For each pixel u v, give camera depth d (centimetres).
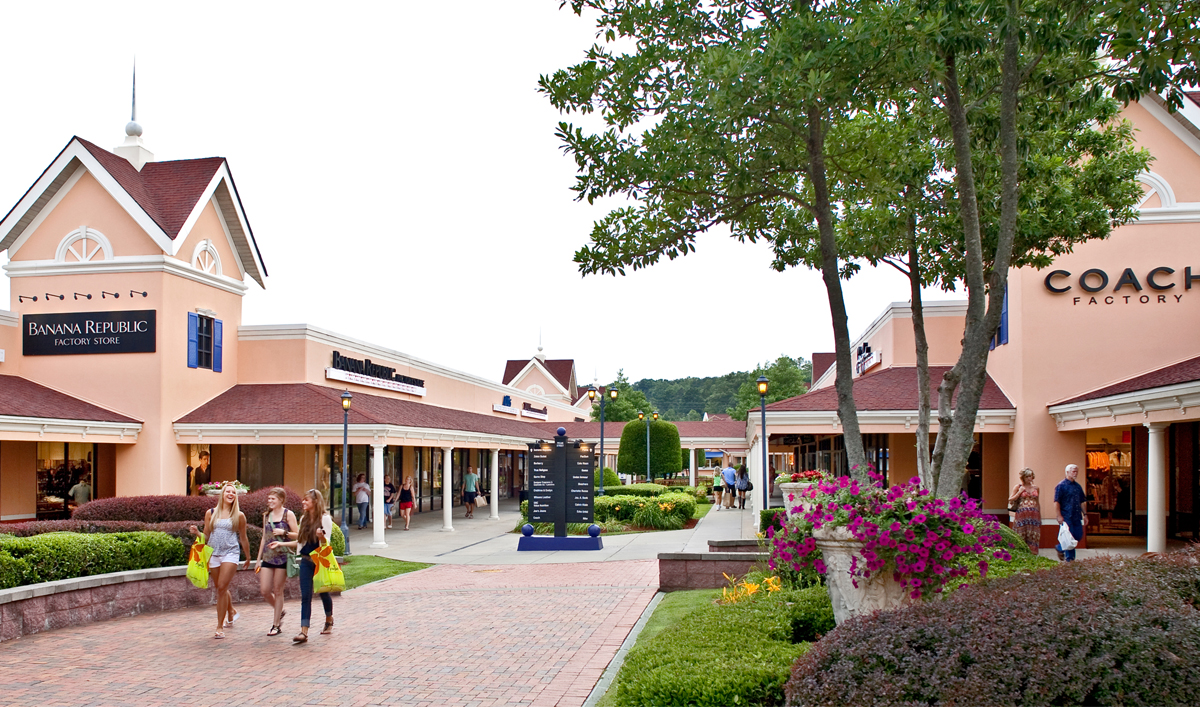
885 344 2436
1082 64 919
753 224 1145
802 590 905
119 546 1184
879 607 665
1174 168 1883
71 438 2075
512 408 4922
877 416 1984
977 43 816
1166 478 1964
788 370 7388
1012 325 1988
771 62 812
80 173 2388
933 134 1110
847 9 861
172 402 2348
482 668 843
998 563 926
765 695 580
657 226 1027
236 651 928
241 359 2684
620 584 1393
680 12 938
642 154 956
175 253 2348
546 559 1808
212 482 2589
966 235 850
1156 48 795
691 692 583
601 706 697
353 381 2897
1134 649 457
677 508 2483
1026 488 1353
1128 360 1869
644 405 8319
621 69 940
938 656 478
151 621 1120
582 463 2017
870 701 469
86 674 828
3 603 982
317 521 991
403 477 3241
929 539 639
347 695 750
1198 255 1859
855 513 680
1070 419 1814
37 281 2388
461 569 1683
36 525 1334
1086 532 1870
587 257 1032
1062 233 1224
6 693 762
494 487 3086
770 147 960
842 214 1229
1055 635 473
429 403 3559
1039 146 1151
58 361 2353
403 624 1080
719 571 1259
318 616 1152
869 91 872
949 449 812
